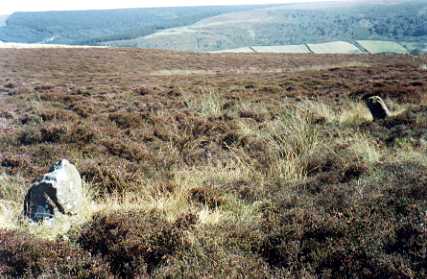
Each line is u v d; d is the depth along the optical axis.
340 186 6.85
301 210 5.71
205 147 10.88
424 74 24.33
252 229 5.41
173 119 13.46
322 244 4.73
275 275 4.27
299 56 58.56
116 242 5.02
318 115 13.34
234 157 9.97
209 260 4.53
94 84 27.00
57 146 10.80
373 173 7.46
